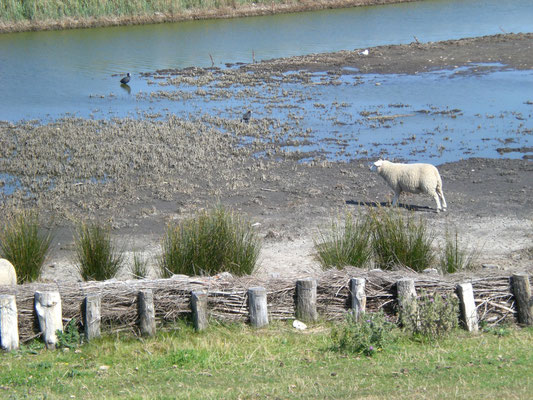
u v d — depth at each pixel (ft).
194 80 113.80
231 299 32.45
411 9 199.62
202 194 59.67
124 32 167.94
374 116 86.17
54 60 136.15
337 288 32.81
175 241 37.91
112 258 42.47
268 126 83.46
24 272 39.29
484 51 127.24
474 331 31.55
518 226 49.70
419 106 91.45
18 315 30.76
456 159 68.39
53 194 60.13
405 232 39.40
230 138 78.02
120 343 30.76
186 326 32.01
